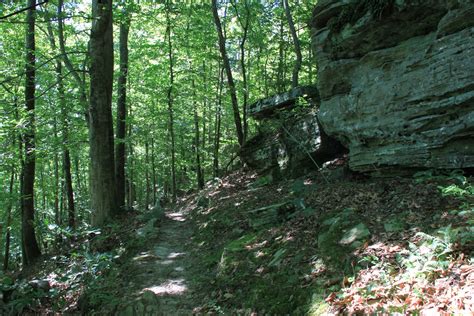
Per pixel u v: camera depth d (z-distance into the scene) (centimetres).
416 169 741
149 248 955
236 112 1834
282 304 530
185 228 1189
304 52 2317
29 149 1277
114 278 806
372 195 708
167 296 683
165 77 2053
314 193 869
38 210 2030
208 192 1591
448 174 680
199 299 659
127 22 1414
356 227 607
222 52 1823
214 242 905
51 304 773
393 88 748
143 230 1071
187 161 2308
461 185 614
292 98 1259
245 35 1869
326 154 1145
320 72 913
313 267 570
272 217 812
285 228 732
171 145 2034
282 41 1891
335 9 852
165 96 1970
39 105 1567
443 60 657
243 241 772
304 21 1788
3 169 1316
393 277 465
